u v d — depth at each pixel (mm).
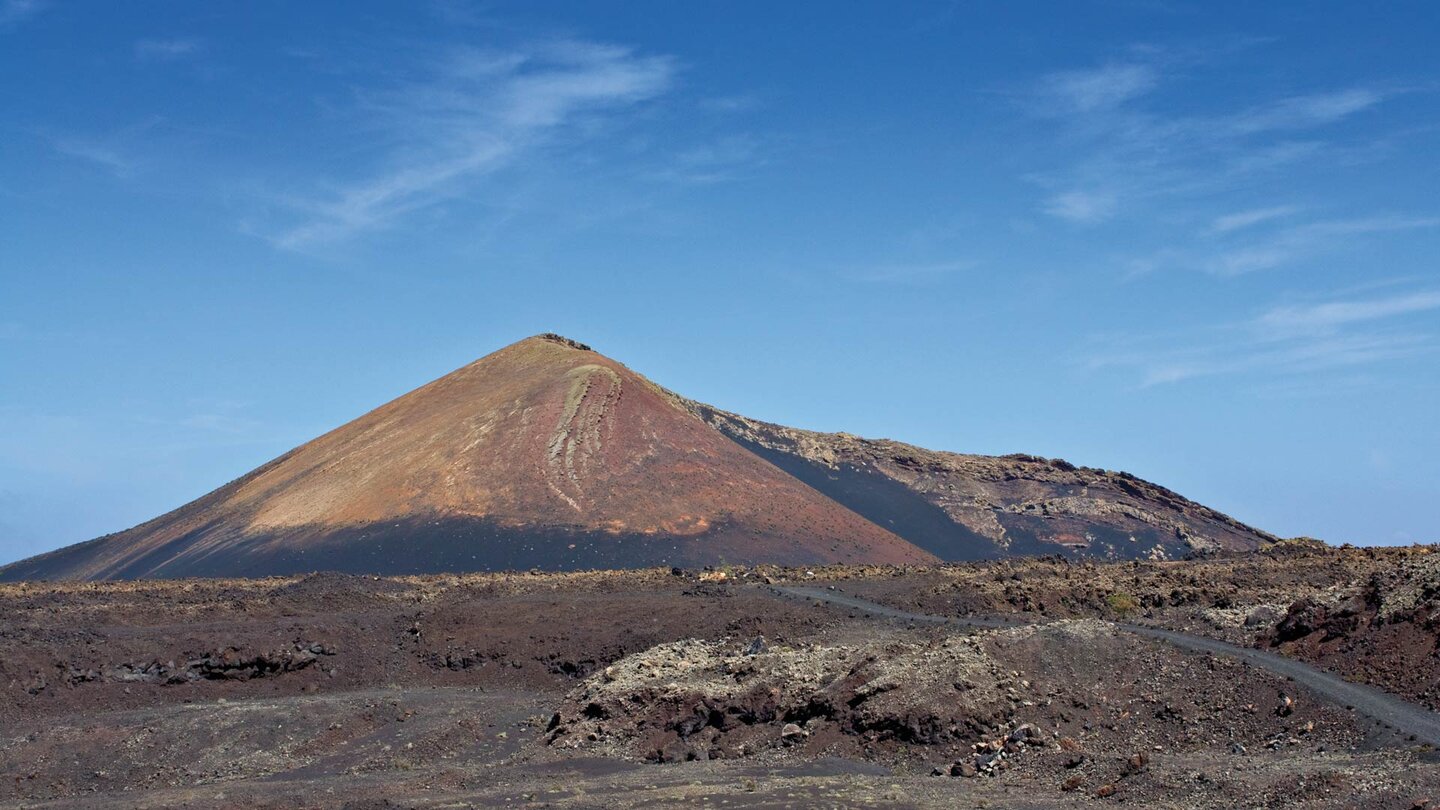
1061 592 98938
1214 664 70188
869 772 66562
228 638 100562
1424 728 58031
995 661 72750
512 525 182250
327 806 67062
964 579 108125
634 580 123688
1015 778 62438
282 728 85312
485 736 85375
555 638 102750
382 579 127812
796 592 110812
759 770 69000
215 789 74250
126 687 94062
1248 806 51969
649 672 85750
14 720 88125
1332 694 63844
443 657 102625
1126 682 71000
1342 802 49438
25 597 118188
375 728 86938
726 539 182875
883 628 92750
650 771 72250
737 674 81750
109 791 77312
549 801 65125
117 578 198250
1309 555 115625
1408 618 68750
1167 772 57812
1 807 71625
